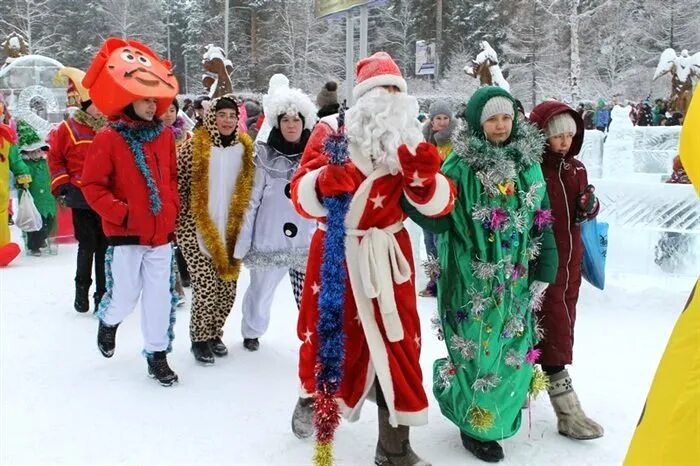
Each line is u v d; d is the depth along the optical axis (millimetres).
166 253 3979
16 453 3139
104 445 3234
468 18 37969
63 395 3812
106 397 3797
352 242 2891
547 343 3324
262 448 3230
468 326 3057
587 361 4418
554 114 3326
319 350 2812
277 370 4273
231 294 4457
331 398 2787
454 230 3055
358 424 3539
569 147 3430
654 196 6285
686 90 16672
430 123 6410
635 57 35406
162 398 3799
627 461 1607
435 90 33656
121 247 3902
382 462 2996
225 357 4496
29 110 10141
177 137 5711
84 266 5469
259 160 4312
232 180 4352
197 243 4309
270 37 40656
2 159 7344
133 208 3838
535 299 3176
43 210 7844
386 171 2869
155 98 3826
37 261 7633
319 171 2883
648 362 4398
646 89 34562
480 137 3113
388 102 2832
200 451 3193
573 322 3459
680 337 1545
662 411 1527
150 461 3094
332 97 5262
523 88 34438
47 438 3293
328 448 2775
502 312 3033
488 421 3053
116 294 4020
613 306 5738
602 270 4344
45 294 6105
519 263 3084
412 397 2871
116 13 47094
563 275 3324
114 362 4359
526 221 3076
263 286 4496
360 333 2920
